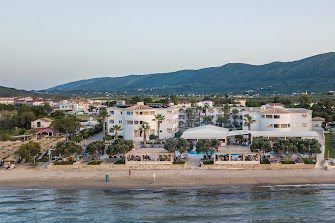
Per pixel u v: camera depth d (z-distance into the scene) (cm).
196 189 9831
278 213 8062
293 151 11869
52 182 10631
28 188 10175
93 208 8588
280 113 16038
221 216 7938
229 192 9550
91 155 12825
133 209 8462
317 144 12019
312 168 11350
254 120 16788
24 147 12731
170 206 8612
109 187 10131
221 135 14912
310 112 16612
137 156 11962
